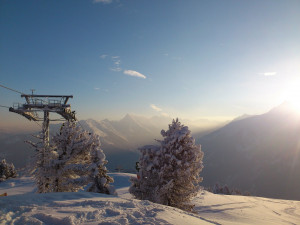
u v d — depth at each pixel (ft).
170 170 50.47
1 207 19.22
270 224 47.91
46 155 56.08
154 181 51.11
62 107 81.25
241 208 69.10
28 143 56.80
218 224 25.43
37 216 17.80
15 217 17.40
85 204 23.41
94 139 57.31
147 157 53.26
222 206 69.00
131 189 52.60
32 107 80.53
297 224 54.54
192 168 50.67
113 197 32.48
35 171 58.13
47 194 28.48
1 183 130.11
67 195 29.43
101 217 18.93
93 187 54.13
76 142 57.82
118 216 19.53
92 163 54.90
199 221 22.85
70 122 60.13
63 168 53.72
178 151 49.65
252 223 46.24
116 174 151.74
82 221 17.53
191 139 51.49
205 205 68.49
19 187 115.14
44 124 77.87
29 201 22.95
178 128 53.42
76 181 53.93
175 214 23.06
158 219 19.53
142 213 20.99
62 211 19.97
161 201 48.39
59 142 58.03
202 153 51.70
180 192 50.31
